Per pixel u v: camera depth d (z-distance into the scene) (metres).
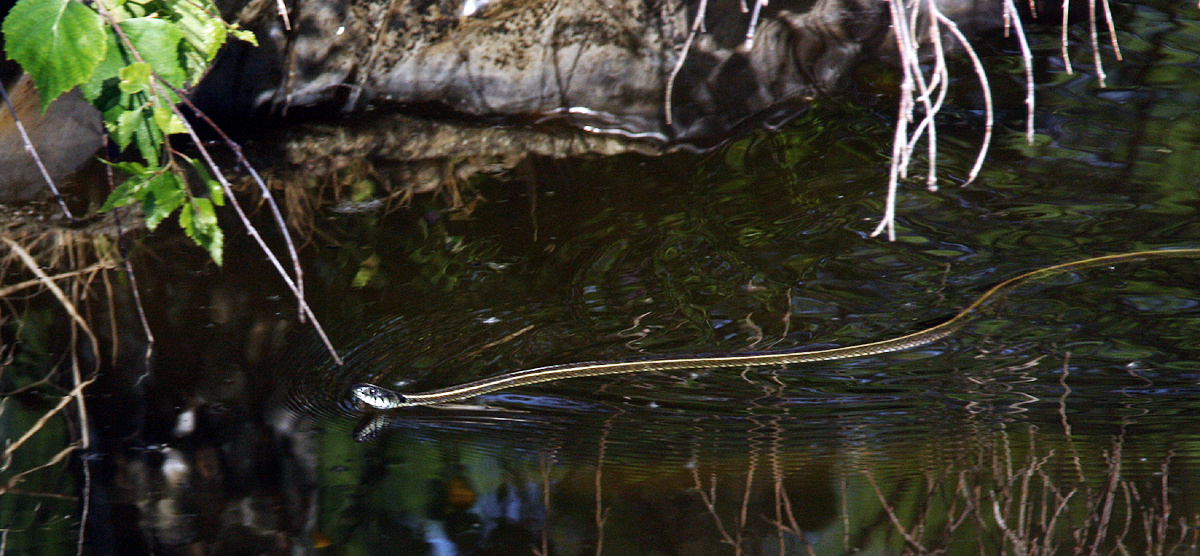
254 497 9.60
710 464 10.14
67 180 15.14
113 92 7.82
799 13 16.45
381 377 11.58
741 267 13.62
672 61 16.20
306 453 10.38
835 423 10.82
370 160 16.12
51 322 12.43
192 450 10.35
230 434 10.61
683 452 10.35
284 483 9.84
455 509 9.45
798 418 10.95
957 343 12.19
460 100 16.47
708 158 16.02
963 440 10.39
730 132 16.61
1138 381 11.24
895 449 10.30
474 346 12.15
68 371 11.55
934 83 6.94
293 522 9.20
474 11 15.79
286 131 16.19
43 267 13.45
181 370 11.58
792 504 9.51
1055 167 15.38
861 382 11.59
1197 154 15.39
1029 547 8.79
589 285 13.24
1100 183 14.99
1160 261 13.38
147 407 11.00
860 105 16.94
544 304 12.90
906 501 9.51
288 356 11.84
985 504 9.39
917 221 14.44
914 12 7.06
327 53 15.85
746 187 15.27
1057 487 9.57
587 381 11.73
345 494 9.66
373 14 15.71
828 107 16.94
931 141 6.99
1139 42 18.30
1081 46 18.14
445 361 11.89
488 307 12.78
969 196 14.88
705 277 13.41
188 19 8.55
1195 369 11.38
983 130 16.25
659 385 11.66
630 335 12.39
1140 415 10.62
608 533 9.09
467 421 11.03
